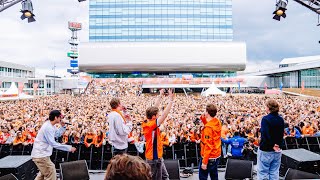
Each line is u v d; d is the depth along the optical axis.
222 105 27.17
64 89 76.56
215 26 76.88
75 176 5.05
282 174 5.82
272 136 4.14
